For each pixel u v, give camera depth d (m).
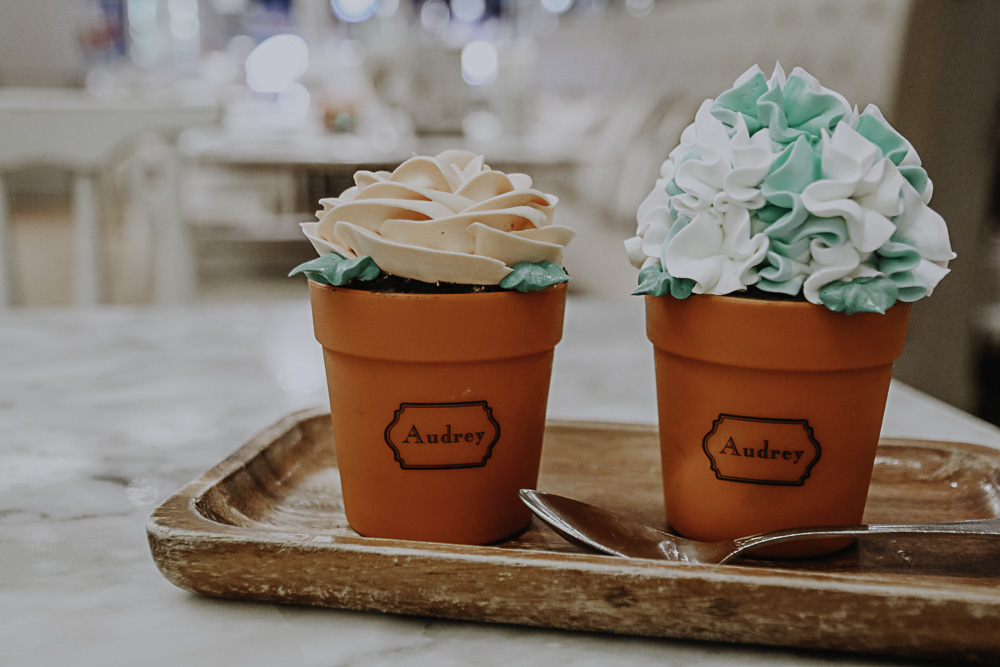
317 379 0.52
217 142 1.48
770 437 0.33
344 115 1.70
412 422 0.33
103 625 0.30
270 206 1.74
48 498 0.38
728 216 0.33
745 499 0.33
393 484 0.34
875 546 0.35
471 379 0.33
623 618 0.29
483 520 0.34
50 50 3.07
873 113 0.33
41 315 0.68
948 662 0.29
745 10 1.43
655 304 0.34
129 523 0.36
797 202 0.32
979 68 0.94
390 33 1.98
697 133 0.35
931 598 0.28
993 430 0.46
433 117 1.59
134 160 1.50
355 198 0.34
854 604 0.29
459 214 0.33
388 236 0.33
